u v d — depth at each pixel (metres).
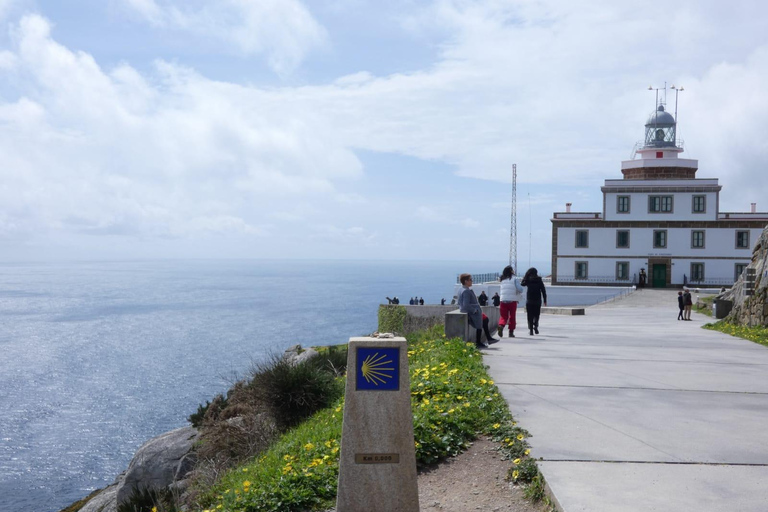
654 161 66.62
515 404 9.12
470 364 11.81
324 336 161.38
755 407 9.09
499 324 18.88
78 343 147.50
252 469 8.40
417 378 10.16
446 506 5.95
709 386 10.65
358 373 5.29
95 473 55.22
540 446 7.11
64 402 82.62
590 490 5.76
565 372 11.90
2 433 67.75
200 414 16.64
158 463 14.86
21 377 101.38
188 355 123.50
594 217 66.12
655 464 6.51
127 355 124.94
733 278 63.34
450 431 7.60
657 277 64.69
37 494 50.06
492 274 64.12
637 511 5.30
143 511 12.05
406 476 5.25
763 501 5.55
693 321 30.62
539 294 19.72
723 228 63.44
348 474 5.25
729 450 7.00
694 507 5.40
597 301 61.00
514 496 6.07
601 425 8.02
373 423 5.27
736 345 17.36
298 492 6.43
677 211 64.25
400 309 30.88
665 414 8.63
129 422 71.88
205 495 9.02
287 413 11.85
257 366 13.80
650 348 16.28
